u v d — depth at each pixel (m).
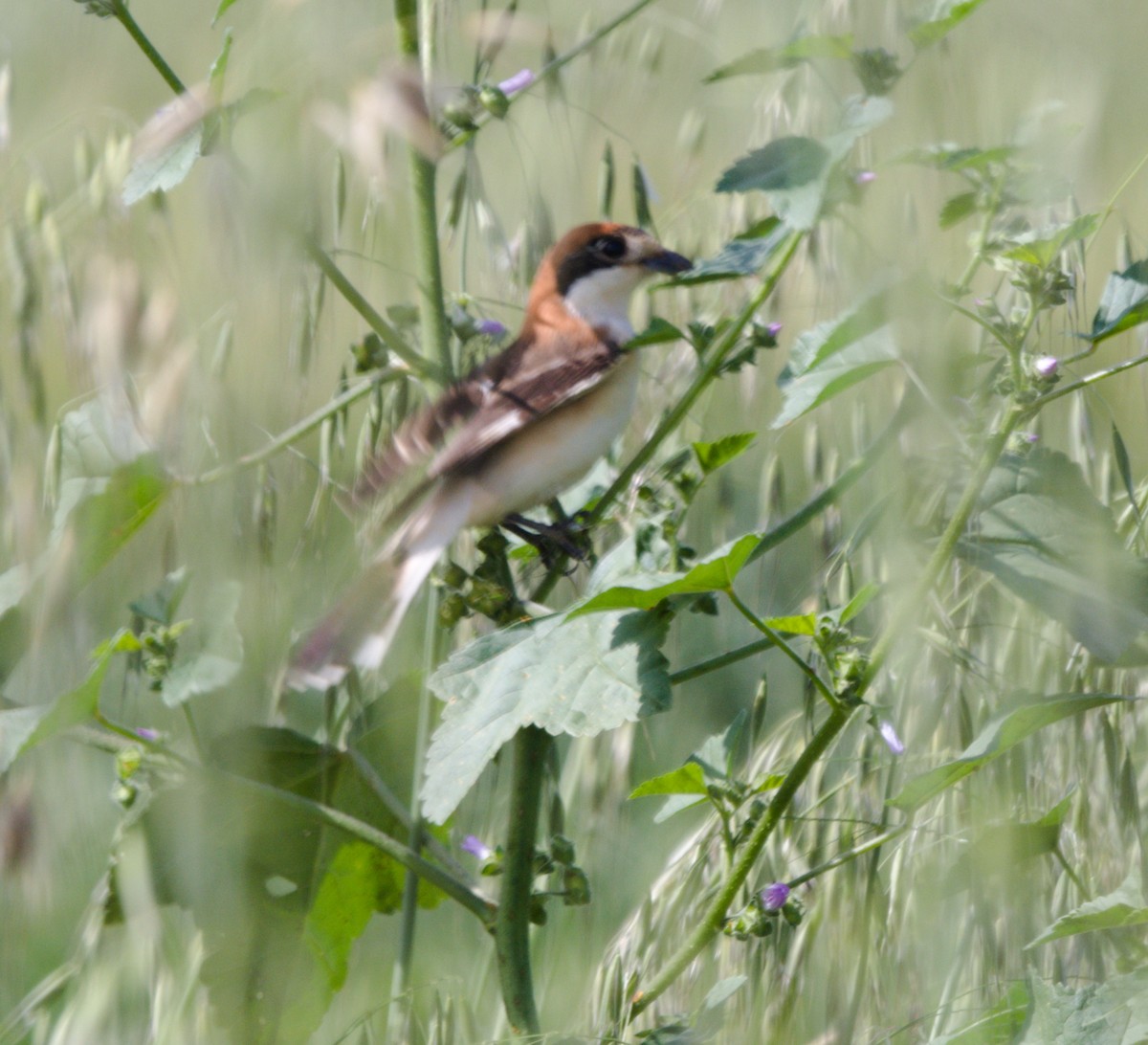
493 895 5.66
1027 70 5.18
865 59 4.86
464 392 5.79
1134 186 6.61
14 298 5.09
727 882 4.93
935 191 5.09
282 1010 5.68
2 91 5.81
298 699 7.06
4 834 5.02
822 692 4.66
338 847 5.91
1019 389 4.64
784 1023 5.29
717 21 5.91
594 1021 5.34
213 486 5.27
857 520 5.78
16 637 5.27
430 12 5.37
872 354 5.01
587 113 6.26
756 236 5.71
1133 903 4.96
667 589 4.52
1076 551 5.21
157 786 5.30
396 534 5.73
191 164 4.80
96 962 5.26
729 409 6.76
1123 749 5.48
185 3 6.99
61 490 5.21
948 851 5.43
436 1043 5.28
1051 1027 4.54
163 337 4.47
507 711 4.89
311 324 5.16
